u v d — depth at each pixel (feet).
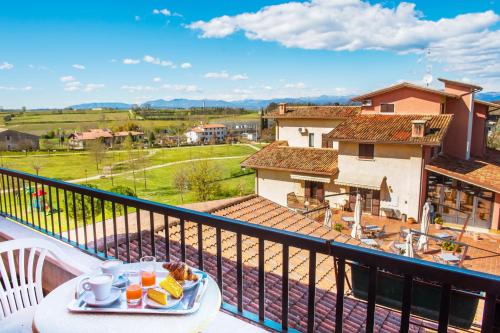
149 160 272.92
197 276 8.35
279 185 84.94
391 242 54.34
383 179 72.59
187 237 31.76
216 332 9.81
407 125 73.51
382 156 72.33
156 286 7.88
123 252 26.13
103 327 6.71
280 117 95.55
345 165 76.28
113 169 246.27
